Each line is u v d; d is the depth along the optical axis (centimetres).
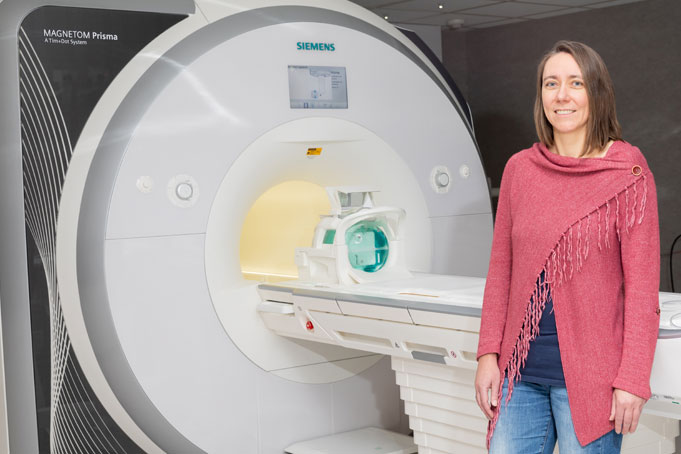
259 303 302
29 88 265
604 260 153
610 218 151
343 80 315
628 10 652
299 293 279
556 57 161
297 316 286
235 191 294
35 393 268
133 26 279
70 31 270
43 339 269
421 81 338
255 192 302
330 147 315
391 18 622
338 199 299
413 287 269
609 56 671
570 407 154
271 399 306
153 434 285
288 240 355
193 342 287
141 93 276
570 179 158
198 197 285
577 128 159
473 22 674
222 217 291
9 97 263
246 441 301
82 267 268
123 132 272
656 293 150
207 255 288
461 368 242
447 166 346
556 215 156
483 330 172
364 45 322
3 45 262
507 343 165
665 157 647
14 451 267
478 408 239
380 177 328
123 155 271
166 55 281
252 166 296
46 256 269
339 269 289
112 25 276
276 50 300
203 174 286
